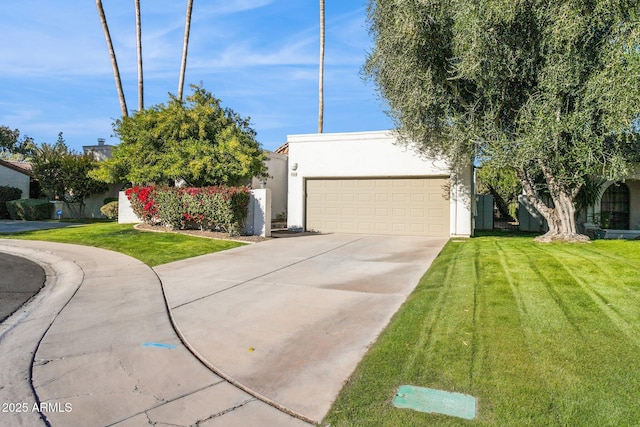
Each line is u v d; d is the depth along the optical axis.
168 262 9.56
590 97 8.29
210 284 7.25
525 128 9.20
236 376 3.64
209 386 3.48
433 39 9.62
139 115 16.34
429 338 4.29
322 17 22.64
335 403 3.13
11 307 6.16
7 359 4.09
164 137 15.98
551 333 4.29
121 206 17.55
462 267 7.79
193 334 4.74
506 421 2.79
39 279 8.21
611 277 6.58
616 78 7.85
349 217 15.14
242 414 3.03
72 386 3.50
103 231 14.64
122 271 8.59
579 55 8.43
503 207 21.55
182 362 3.98
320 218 15.55
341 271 8.16
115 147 17.47
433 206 14.00
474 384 3.31
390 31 10.02
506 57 8.93
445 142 11.27
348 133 15.01
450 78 9.52
